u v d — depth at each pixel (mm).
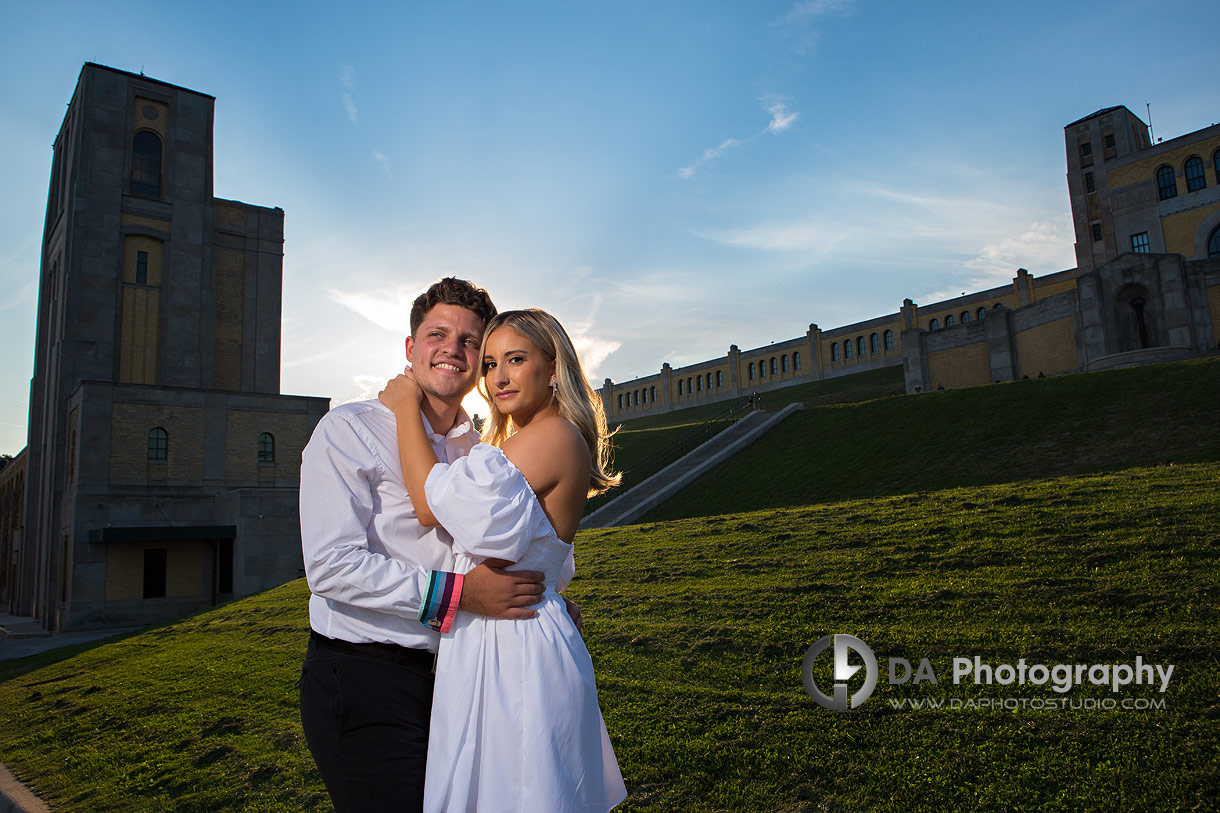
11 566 48094
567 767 2221
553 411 2711
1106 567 7535
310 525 2344
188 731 8508
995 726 4984
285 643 12664
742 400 80188
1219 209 46531
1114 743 4543
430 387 2682
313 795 5926
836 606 7941
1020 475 21156
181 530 32562
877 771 4754
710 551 12578
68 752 8820
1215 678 5043
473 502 2182
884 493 22797
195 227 41906
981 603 7191
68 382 37219
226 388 43312
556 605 2490
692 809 4742
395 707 2396
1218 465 12188
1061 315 39219
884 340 72688
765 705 5953
